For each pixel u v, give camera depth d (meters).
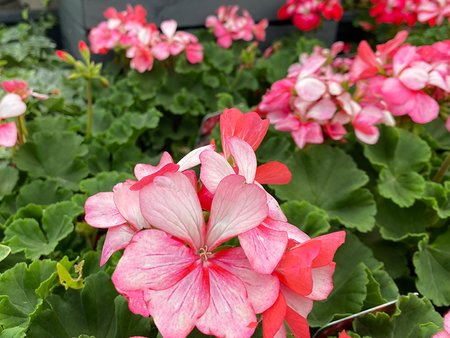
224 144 0.12
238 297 0.11
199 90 0.39
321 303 0.20
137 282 0.10
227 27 0.43
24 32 0.45
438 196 0.25
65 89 0.37
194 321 0.10
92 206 0.13
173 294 0.10
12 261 0.20
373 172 0.28
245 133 0.13
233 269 0.11
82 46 0.29
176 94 0.36
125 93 0.36
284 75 0.42
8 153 0.28
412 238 0.24
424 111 0.24
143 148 0.37
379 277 0.21
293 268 0.11
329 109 0.24
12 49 0.42
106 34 0.37
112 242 0.13
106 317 0.17
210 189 0.11
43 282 0.16
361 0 0.57
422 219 0.25
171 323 0.10
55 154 0.28
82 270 0.19
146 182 0.11
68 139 0.28
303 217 0.23
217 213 0.11
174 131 0.38
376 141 0.26
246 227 0.11
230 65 0.41
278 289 0.11
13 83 0.25
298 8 0.45
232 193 0.11
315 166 0.26
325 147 0.26
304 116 0.24
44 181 0.25
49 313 0.16
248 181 0.12
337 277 0.21
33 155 0.27
